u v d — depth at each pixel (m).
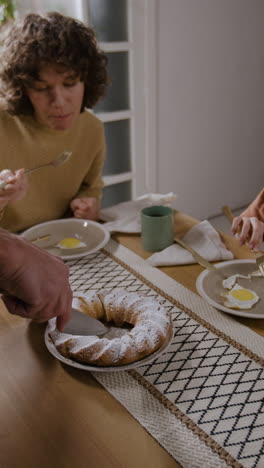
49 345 0.89
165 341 0.90
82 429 0.73
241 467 0.66
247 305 1.03
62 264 0.78
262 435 0.71
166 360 0.87
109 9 2.51
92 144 1.68
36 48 1.28
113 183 2.90
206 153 3.32
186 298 1.08
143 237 1.29
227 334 0.94
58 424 0.74
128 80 2.73
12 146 1.50
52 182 1.61
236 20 3.06
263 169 3.80
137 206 1.56
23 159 1.53
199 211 3.47
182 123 3.08
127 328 0.97
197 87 3.05
